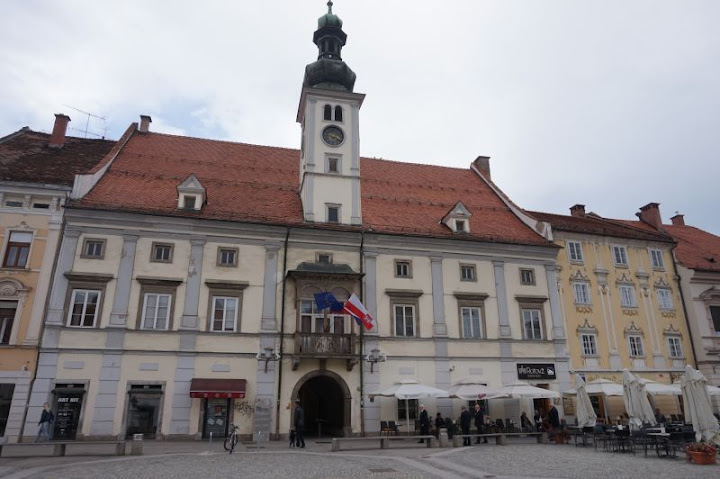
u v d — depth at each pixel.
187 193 29.98
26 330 26.03
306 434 32.78
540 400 32.72
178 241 28.98
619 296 36.91
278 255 30.27
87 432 25.23
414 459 19.20
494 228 36.09
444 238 33.09
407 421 29.72
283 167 37.78
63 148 33.62
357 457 19.84
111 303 27.11
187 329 27.55
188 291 28.25
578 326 35.06
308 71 36.56
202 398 26.78
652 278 38.28
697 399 20.11
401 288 31.70
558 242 36.44
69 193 28.31
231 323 28.56
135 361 26.61
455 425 27.50
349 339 28.86
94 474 15.50
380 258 31.97
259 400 26.88
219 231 29.72
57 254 27.39
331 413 32.78
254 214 31.09
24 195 27.86
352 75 36.81
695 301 38.00
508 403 31.92
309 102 34.66
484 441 26.22
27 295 26.55
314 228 30.94
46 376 25.47
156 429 26.09
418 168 42.78
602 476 14.94
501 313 33.03
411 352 30.69
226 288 28.83
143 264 28.11
